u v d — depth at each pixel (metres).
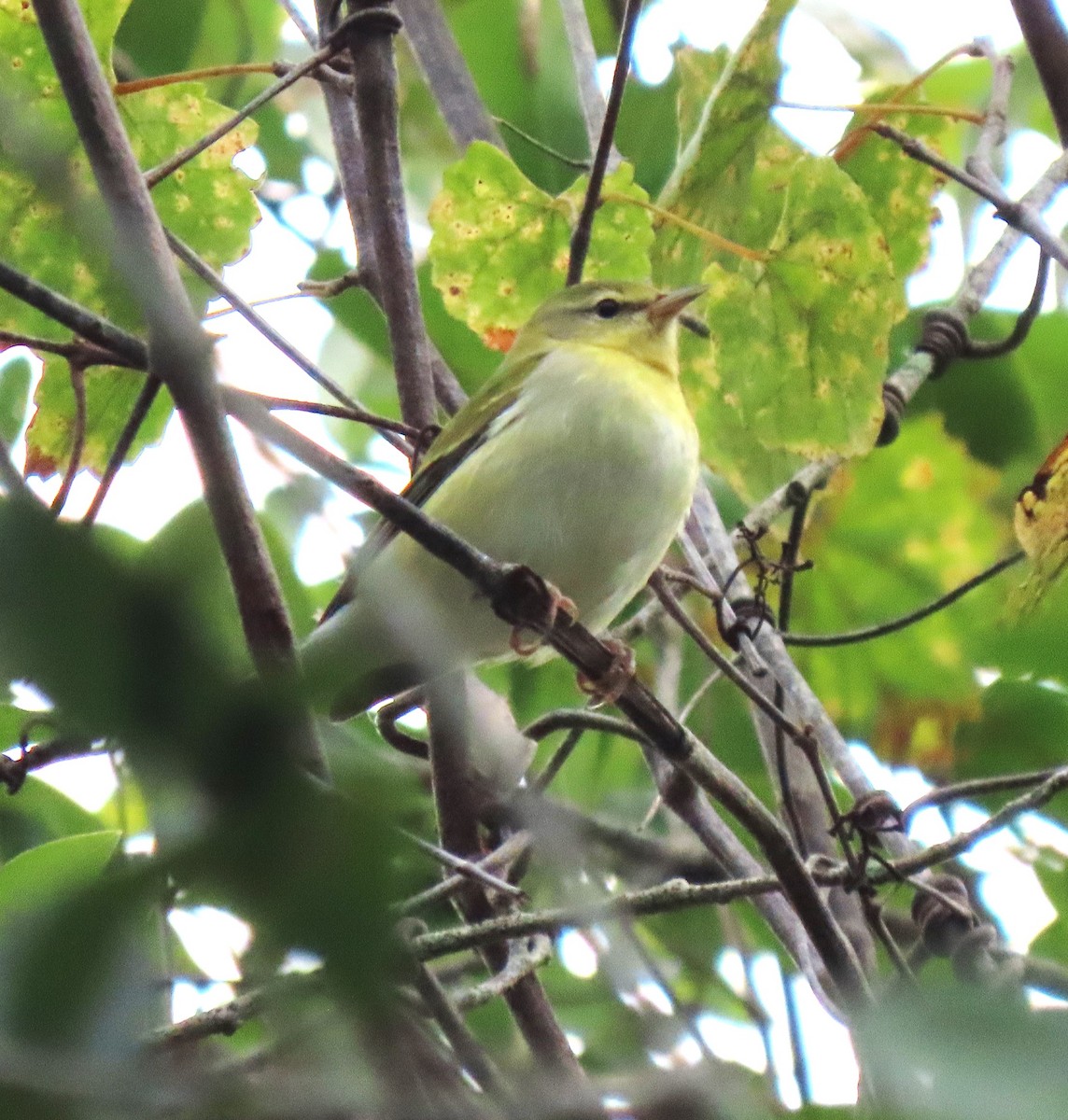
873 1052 2.61
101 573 1.86
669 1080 3.59
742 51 9.29
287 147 13.42
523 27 12.87
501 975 7.36
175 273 3.89
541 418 9.37
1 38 8.32
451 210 9.91
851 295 9.73
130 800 10.00
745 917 10.88
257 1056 4.10
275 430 4.53
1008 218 9.23
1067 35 8.86
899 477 11.85
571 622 6.69
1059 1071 2.52
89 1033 1.93
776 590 11.77
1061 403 12.51
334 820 1.99
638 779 12.61
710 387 10.84
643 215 9.97
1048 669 11.60
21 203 8.02
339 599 7.98
